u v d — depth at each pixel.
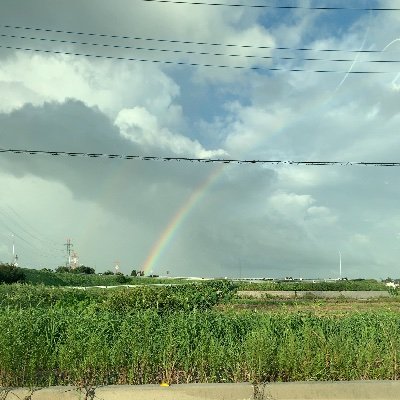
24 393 7.60
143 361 8.52
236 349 8.85
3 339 8.46
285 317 11.06
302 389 7.89
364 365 8.78
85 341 8.80
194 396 7.75
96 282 56.56
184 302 17.33
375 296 41.09
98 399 7.62
